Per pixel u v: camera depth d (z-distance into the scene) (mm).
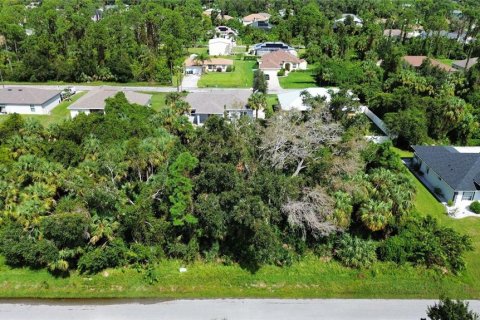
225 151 36125
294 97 65125
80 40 94875
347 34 116688
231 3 184000
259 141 41000
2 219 33188
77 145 43094
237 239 34000
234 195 31875
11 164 37938
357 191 34500
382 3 174250
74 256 31922
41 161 34969
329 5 178625
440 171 44938
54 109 70438
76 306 29875
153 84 87125
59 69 88125
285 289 31844
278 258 33938
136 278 32125
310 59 106750
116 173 35188
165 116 48469
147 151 36625
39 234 31531
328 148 42812
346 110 52406
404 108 59500
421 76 72375
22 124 45906
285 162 40781
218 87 83812
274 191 33719
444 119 55906
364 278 32594
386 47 99812
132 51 94438
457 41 115062
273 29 134750
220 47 114438
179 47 103562
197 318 28875
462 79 69188
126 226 32719
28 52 90875
